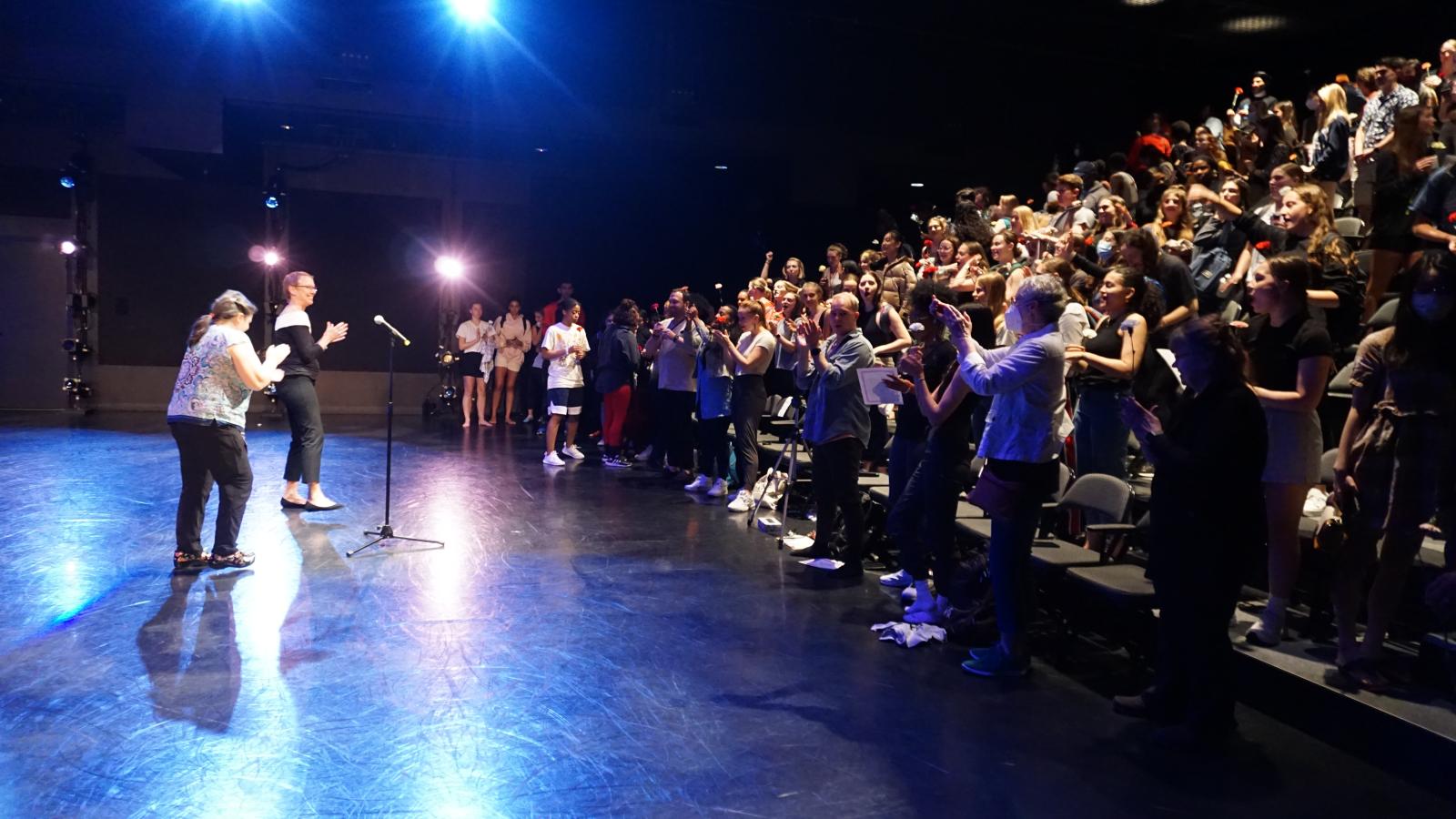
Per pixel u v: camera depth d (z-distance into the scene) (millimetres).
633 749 3143
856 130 12453
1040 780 3006
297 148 14359
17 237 13328
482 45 11992
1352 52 10312
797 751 3170
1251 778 3039
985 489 3809
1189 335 3205
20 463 8461
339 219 14594
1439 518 3205
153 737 3104
